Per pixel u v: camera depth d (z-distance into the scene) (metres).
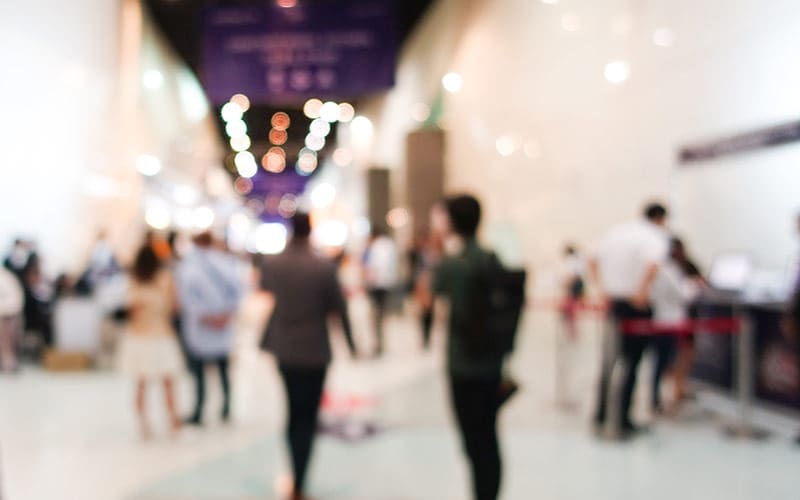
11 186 9.14
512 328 3.18
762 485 4.15
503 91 12.73
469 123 14.82
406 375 7.98
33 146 9.70
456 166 15.93
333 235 17.17
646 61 8.18
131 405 6.37
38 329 8.85
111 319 8.80
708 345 6.34
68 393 6.92
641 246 5.11
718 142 6.86
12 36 9.11
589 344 9.25
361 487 4.09
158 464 4.54
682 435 5.30
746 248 6.48
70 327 8.43
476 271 3.17
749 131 6.39
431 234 10.29
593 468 4.48
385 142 21.88
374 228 9.81
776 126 6.01
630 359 5.20
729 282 6.34
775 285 5.82
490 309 3.15
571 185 10.06
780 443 5.07
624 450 4.90
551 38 10.62
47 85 10.11
